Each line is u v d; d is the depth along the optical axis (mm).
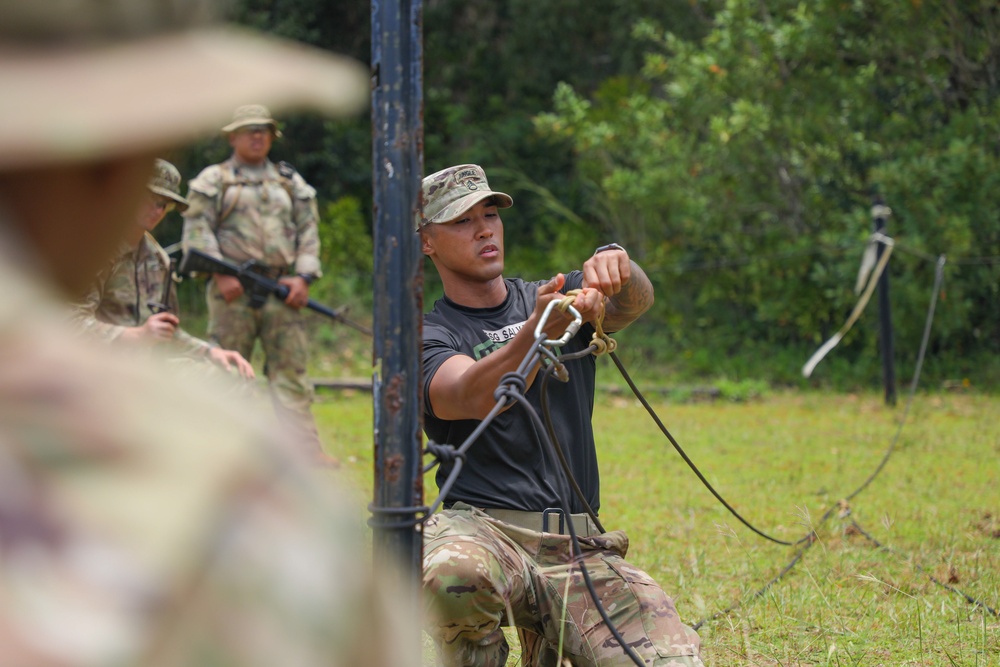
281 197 13516
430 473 13008
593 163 26969
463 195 6121
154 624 943
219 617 983
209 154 26203
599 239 28203
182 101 1048
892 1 22859
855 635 7527
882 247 20094
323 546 1093
